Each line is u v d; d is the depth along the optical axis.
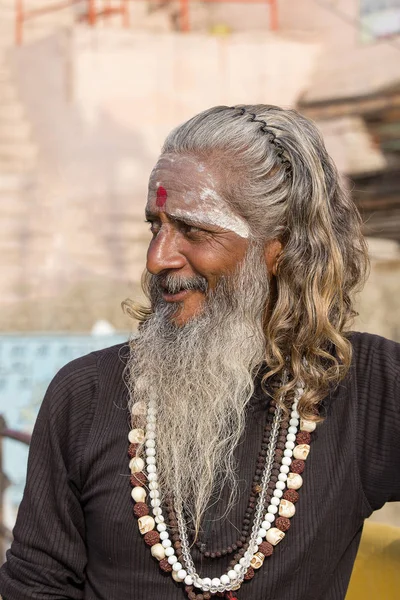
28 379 6.75
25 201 9.52
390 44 9.50
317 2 9.92
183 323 1.82
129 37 9.78
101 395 1.87
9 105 9.77
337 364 1.79
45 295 9.20
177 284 1.79
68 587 1.83
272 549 1.72
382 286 8.80
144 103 9.78
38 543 1.83
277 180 1.78
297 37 10.00
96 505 1.79
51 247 9.43
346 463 1.77
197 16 10.48
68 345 6.96
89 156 9.69
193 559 1.74
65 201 9.59
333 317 1.86
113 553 1.77
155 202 1.78
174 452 1.77
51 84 9.75
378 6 9.59
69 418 1.85
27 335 7.01
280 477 1.76
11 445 5.29
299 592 1.74
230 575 1.71
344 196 1.94
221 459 1.78
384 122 9.49
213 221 1.75
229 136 1.77
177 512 1.76
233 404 1.78
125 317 8.88
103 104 9.73
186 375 1.80
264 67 9.84
